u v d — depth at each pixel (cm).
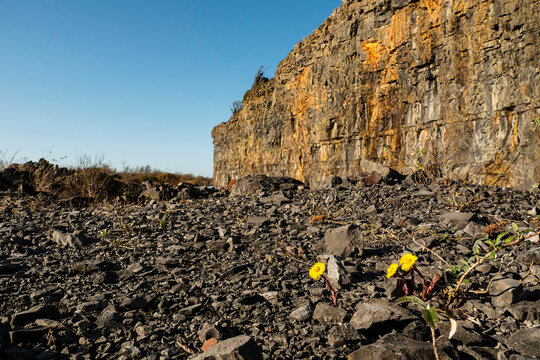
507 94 1085
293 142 2670
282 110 2852
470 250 400
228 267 389
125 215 714
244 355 183
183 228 583
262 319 261
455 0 1254
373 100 1803
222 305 286
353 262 379
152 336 239
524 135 1026
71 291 323
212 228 577
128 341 234
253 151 3384
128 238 524
